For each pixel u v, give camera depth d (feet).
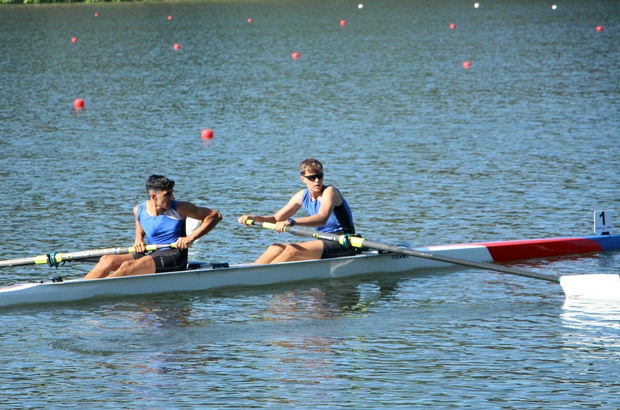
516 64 436.76
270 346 101.55
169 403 85.10
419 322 110.42
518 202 177.58
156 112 314.14
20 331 108.17
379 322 110.63
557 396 85.56
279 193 188.75
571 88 348.38
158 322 111.96
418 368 93.61
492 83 370.94
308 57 489.26
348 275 135.95
